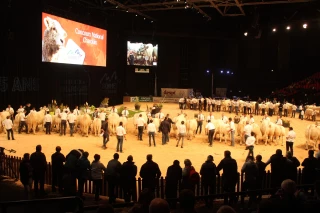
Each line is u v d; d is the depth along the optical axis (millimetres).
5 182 11594
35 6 25656
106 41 34562
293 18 36656
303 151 18047
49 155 15531
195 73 49156
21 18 24516
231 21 44938
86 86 33812
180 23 45375
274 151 17891
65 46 27875
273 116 32750
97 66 33344
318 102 38406
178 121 20484
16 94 24484
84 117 20594
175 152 17047
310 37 43312
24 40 25000
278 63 46156
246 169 9266
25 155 9828
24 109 22062
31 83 25969
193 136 21031
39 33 26219
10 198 9852
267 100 35094
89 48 31422
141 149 17578
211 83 49656
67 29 28016
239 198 10055
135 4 32281
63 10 27641
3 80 23281
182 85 49344
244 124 19578
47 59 25812
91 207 5195
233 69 49938
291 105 31922
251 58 48906
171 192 9328
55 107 24453
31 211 8633
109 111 24781
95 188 10156
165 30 44406
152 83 48906
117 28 39156
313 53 43281
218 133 19953
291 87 42156
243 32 40031
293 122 28828
